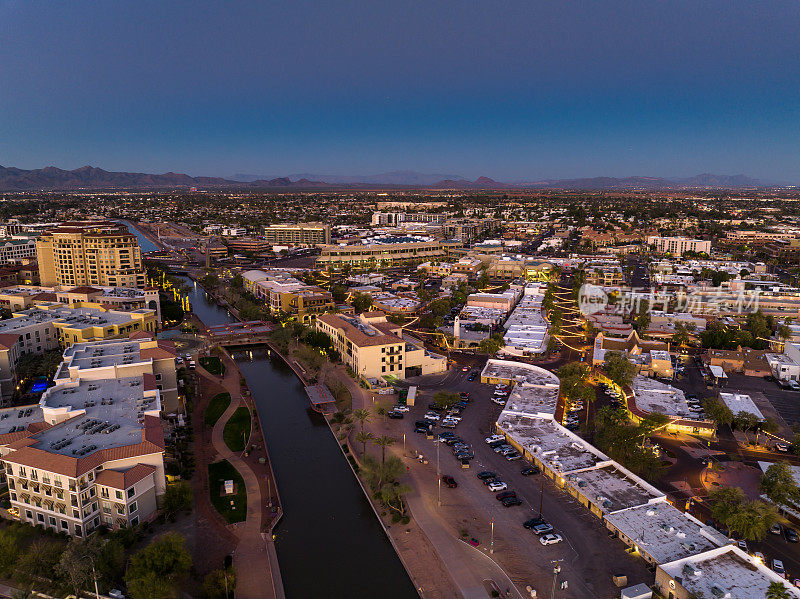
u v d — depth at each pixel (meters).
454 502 118.38
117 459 106.19
